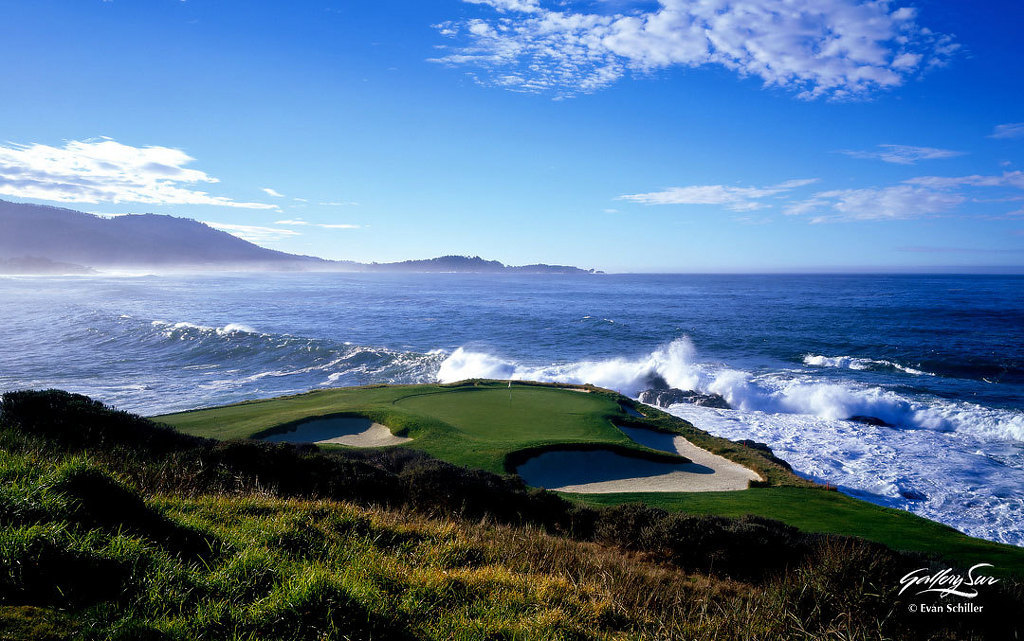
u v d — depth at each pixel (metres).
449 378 49.69
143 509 5.66
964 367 51.81
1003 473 25.66
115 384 46.22
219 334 66.50
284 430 25.59
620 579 7.23
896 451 29.06
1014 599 6.91
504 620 5.04
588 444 23.97
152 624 3.71
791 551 10.59
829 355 59.06
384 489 13.02
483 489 13.74
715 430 33.03
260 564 4.90
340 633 4.11
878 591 6.43
